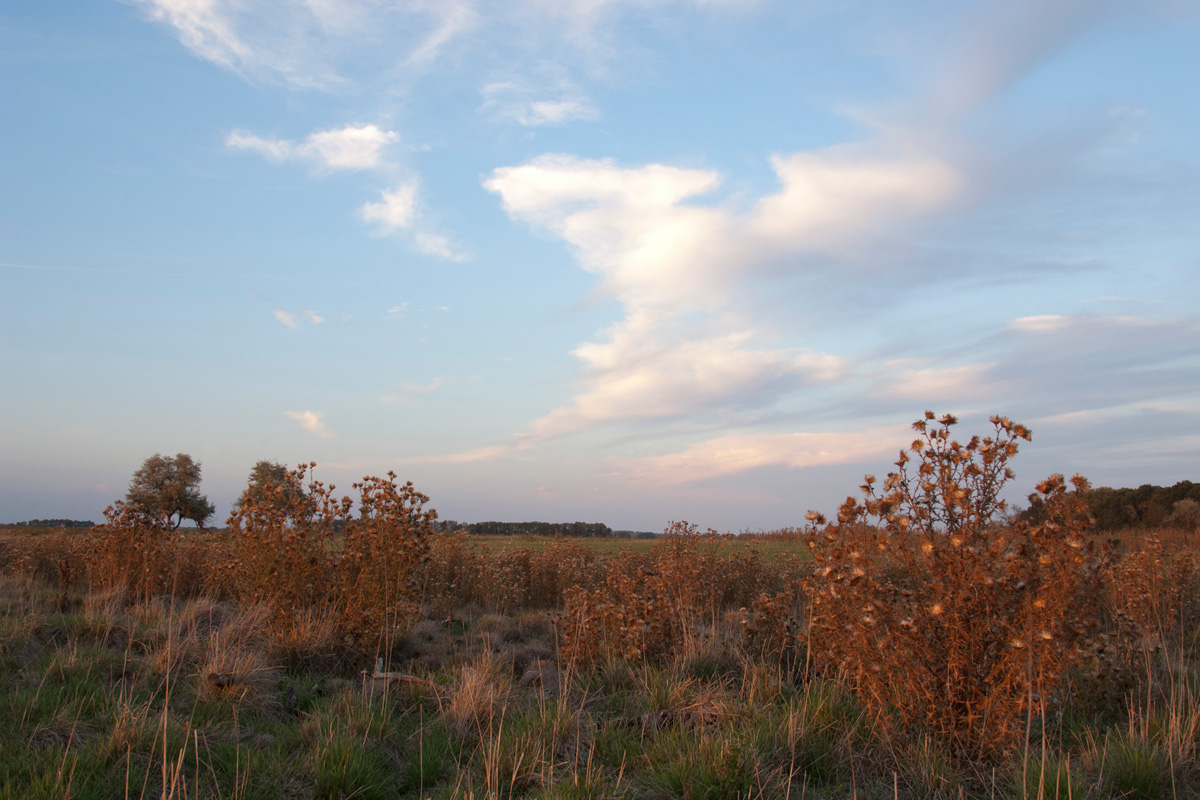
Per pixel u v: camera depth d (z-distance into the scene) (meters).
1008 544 4.11
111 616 6.94
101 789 3.51
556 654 7.38
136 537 10.02
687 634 6.43
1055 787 3.48
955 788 3.66
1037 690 3.93
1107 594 7.44
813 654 5.57
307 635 6.59
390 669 6.55
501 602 10.95
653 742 4.37
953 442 4.29
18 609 7.66
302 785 3.79
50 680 5.15
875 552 4.42
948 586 4.12
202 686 5.12
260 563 7.29
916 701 4.12
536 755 4.05
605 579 10.72
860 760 4.01
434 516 7.64
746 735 4.16
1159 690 5.10
